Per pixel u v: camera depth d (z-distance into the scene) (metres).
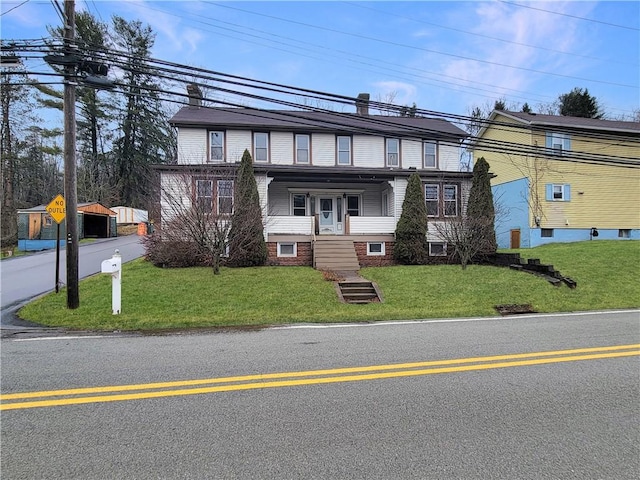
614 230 22.47
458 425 3.31
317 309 9.20
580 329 7.07
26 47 8.08
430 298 10.36
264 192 16.39
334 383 4.27
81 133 38.22
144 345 6.05
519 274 12.74
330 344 6.04
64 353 5.57
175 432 3.19
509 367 4.80
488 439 3.09
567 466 2.73
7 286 11.57
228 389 4.11
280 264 15.79
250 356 5.37
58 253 10.23
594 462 2.78
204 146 18.11
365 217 17.12
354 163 19.39
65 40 8.17
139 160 39.16
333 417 3.45
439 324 7.70
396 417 3.45
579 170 22.12
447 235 15.16
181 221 13.30
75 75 8.48
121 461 2.78
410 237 16.14
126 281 11.20
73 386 4.21
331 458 2.81
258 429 3.24
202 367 4.87
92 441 3.05
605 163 19.81
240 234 13.72
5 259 18.27
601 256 14.98
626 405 3.72
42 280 12.44
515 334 6.68
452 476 2.60
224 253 13.73
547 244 20.78
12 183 32.47
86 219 28.44
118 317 8.09
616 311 9.06
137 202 39.41
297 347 5.86
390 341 6.21
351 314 8.70
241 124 18.09
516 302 9.96
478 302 9.96
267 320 8.15
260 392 4.02
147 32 35.38
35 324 7.69
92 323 7.72
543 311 9.24
